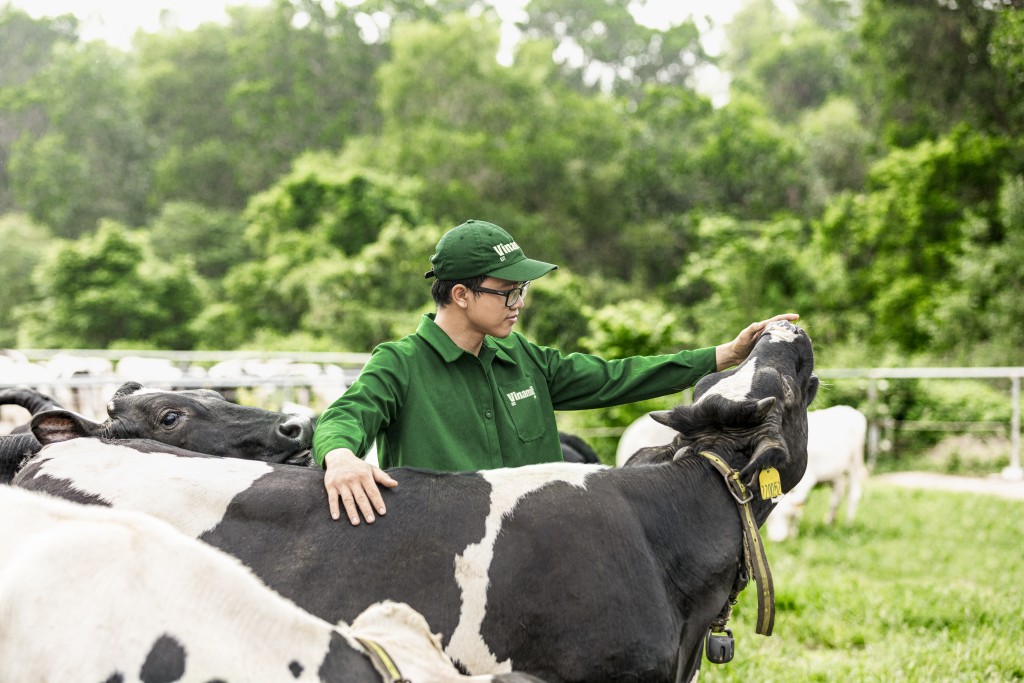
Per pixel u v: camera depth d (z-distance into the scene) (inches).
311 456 123.3
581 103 1549.0
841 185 1418.6
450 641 92.3
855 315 890.7
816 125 1505.9
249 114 1927.9
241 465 102.6
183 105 1977.1
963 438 605.6
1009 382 725.3
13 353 594.2
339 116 1877.5
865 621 238.8
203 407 121.5
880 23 940.0
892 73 958.4
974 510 413.1
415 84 1537.9
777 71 2166.6
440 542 95.3
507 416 120.1
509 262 113.3
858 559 320.2
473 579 94.1
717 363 131.6
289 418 122.3
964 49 895.1
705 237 1094.4
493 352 120.0
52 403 147.6
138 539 73.5
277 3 2031.3
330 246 1133.1
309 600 91.3
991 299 775.7
